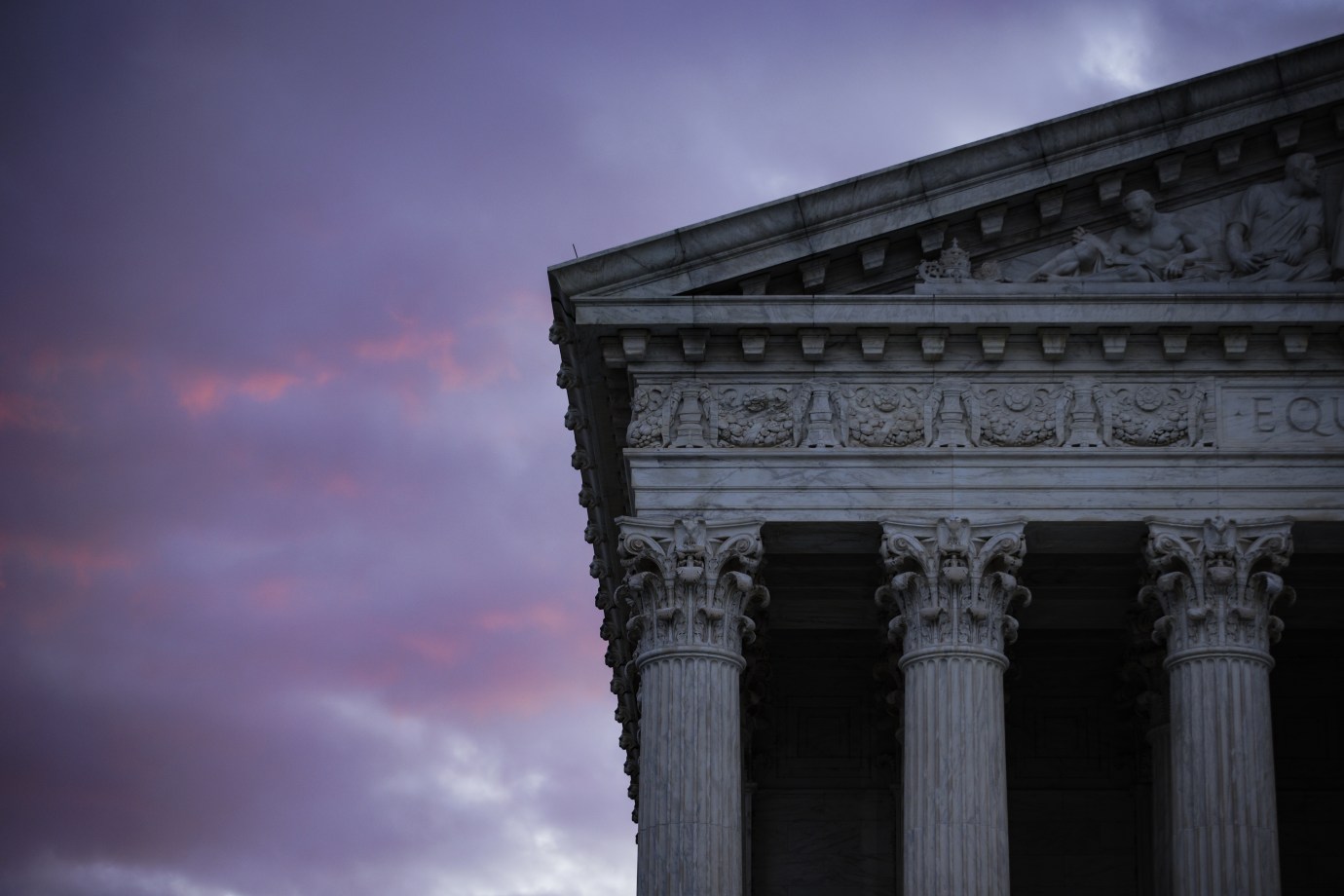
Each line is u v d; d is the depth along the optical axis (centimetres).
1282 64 5116
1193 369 5059
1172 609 4978
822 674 6159
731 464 5038
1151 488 4994
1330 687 6097
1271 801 4825
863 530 5028
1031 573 5459
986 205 5088
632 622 5022
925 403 5059
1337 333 5041
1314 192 5141
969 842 4797
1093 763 6078
